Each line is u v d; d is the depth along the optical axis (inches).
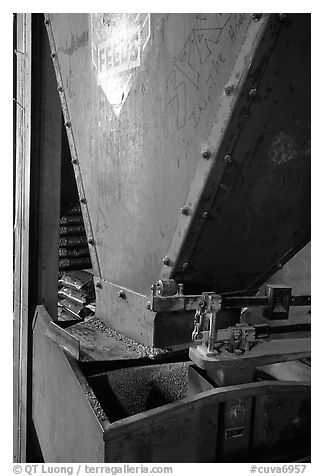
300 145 51.6
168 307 56.1
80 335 67.4
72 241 148.3
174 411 47.6
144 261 62.8
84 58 72.1
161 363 72.4
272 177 52.8
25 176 93.2
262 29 41.3
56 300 94.3
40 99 91.0
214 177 49.1
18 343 99.3
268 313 59.0
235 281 65.8
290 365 75.5
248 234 58.1
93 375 66.3
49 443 72.1
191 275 59.8
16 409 100.7
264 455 53.9
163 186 56.7
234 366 51.5
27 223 91.5
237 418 51.6
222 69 45.9
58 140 93.6
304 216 61.1
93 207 75.2
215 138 47.1
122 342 64.7
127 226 65.7
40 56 90.2
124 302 67.4
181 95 51.8
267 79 43.9
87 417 50.9
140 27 57.5
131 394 69.1
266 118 46.6
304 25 42.5
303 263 103.5
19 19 95.8
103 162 69.8
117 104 64.0
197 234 54.0
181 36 51.0
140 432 46.1
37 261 92.8
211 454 50.7
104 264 74.1
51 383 71.5
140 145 60.1
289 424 55.2
